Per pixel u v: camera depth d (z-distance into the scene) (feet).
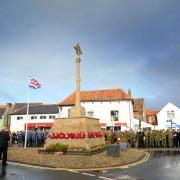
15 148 73.51
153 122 172.04
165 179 32.48
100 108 139.33
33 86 84.89
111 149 52.47
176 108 154.51
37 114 160.86
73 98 147.23
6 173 35.63
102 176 34.42
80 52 65.67
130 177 33.81
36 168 40.32
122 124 134.41
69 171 38.09
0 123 186.50
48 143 61.36
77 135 58.29
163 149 73.46
